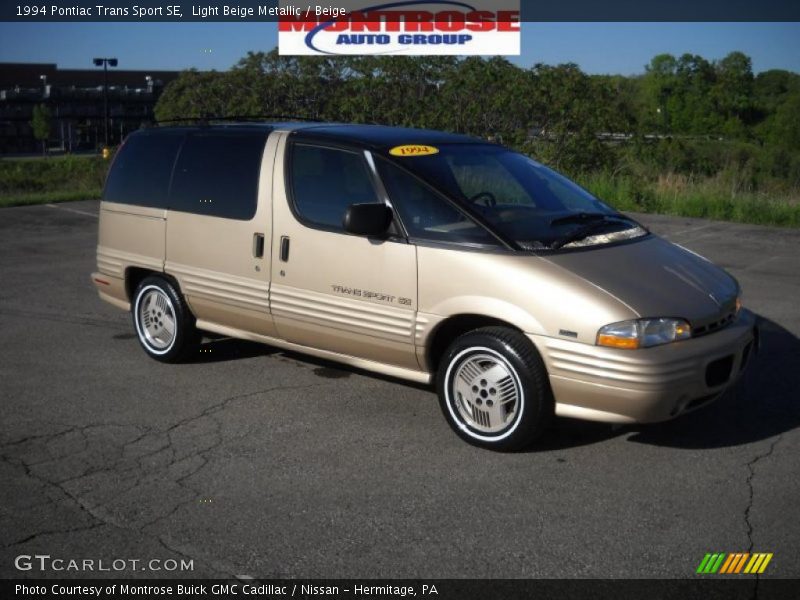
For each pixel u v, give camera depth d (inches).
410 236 191.8
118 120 3617.1
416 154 203.3
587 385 170.1
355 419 203.0
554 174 226.2
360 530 148.7
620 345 167.0
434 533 147.6
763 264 400.2
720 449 184.4
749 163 1057.5
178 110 1151.6
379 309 196.5
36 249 458.0
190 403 214.4
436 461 178.5
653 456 180.5
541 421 177.5
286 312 214.7
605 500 160.1
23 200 678.5
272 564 137.6
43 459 179.5
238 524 150.9
